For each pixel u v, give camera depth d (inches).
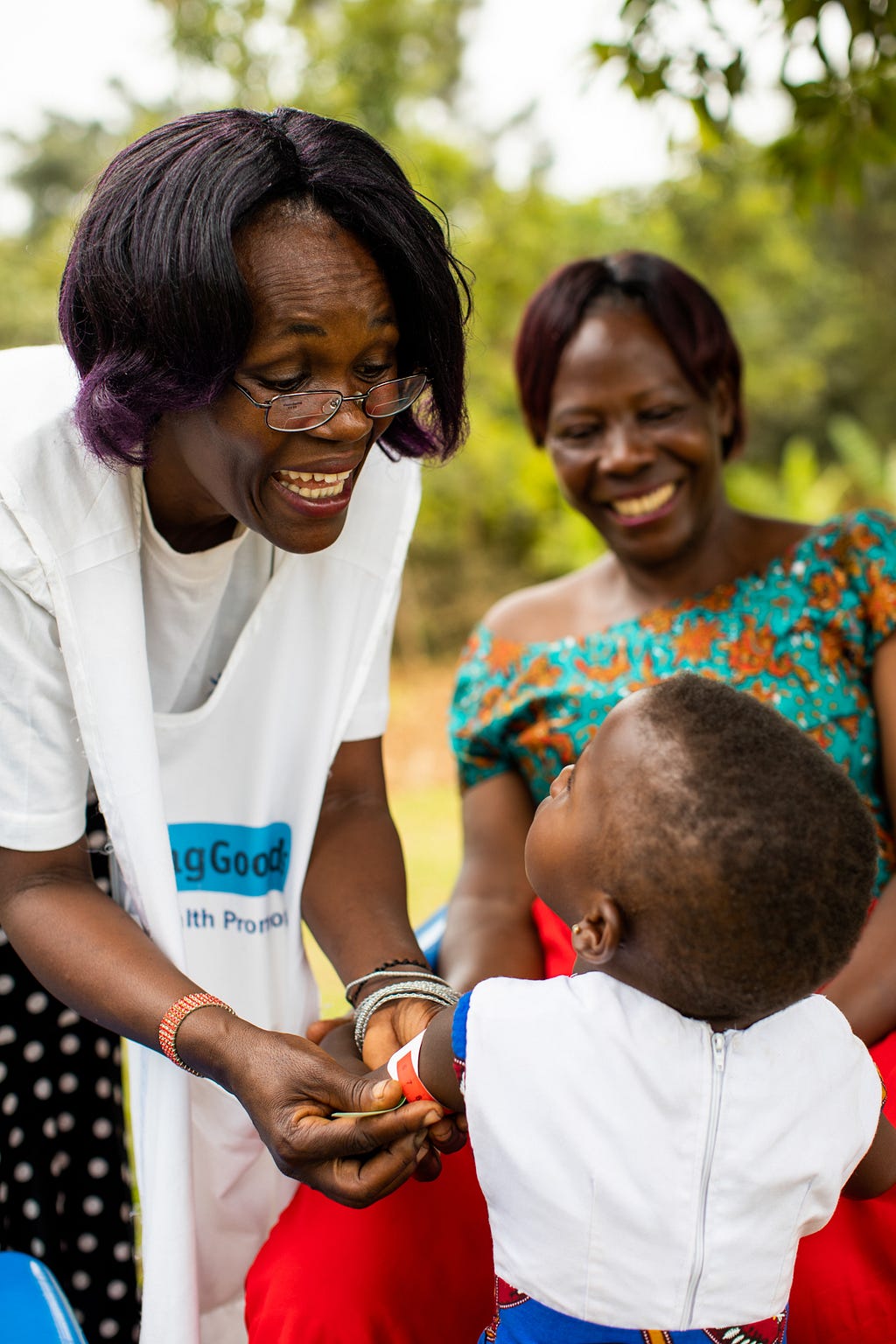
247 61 344.5
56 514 55.7
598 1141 46.9
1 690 56.7
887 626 79.3
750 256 578.2
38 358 59.2
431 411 57.7
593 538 367.9
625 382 81.6
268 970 69.8
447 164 378.0
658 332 82.3
